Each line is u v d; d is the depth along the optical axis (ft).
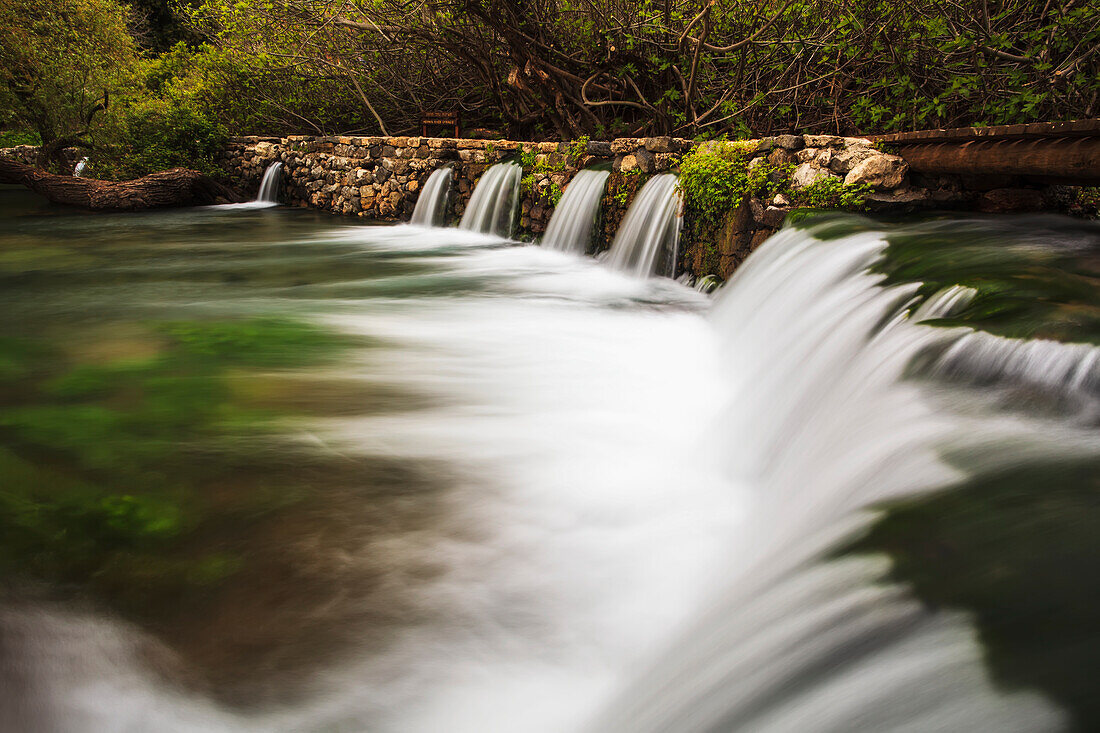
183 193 50.11
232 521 10.53
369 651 8.35
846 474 9.27
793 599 6.93
